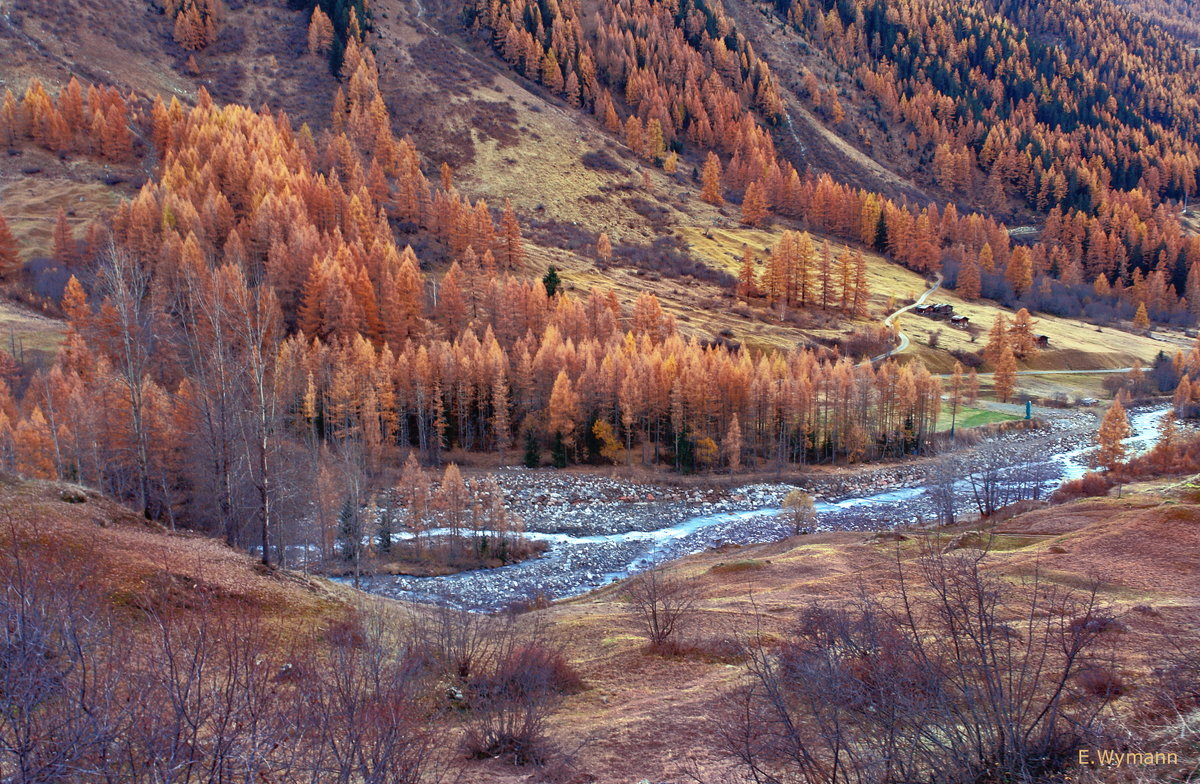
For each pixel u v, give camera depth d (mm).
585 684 21062
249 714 9859
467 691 17922
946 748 9648
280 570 25719
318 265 93625
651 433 94188
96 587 14695
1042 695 12586
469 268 114562
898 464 88812
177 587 20391
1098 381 123062
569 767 13992
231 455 33875
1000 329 123000
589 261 141750
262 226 102875
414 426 90188
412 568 54875
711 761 13625
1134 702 12188
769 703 13797
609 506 73812
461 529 63188
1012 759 9383
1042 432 98500
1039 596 22688
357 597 26625
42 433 51812
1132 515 38000
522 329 104438
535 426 87000
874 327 131125
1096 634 12258
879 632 12523
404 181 134125
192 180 117812
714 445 84625
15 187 120812
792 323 129750
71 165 130125
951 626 11062
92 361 65438
